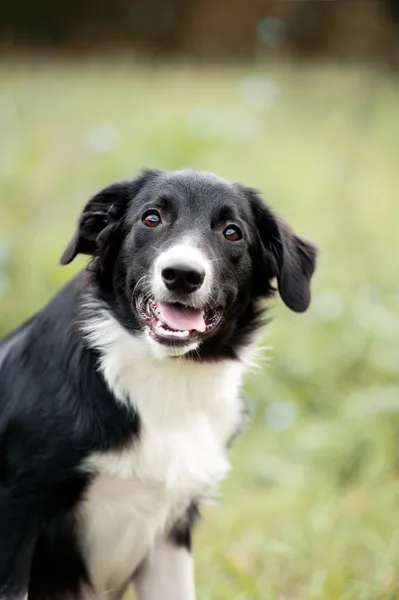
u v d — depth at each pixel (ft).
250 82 58.13
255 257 19.52
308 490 26.16
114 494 17.61
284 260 19.36
